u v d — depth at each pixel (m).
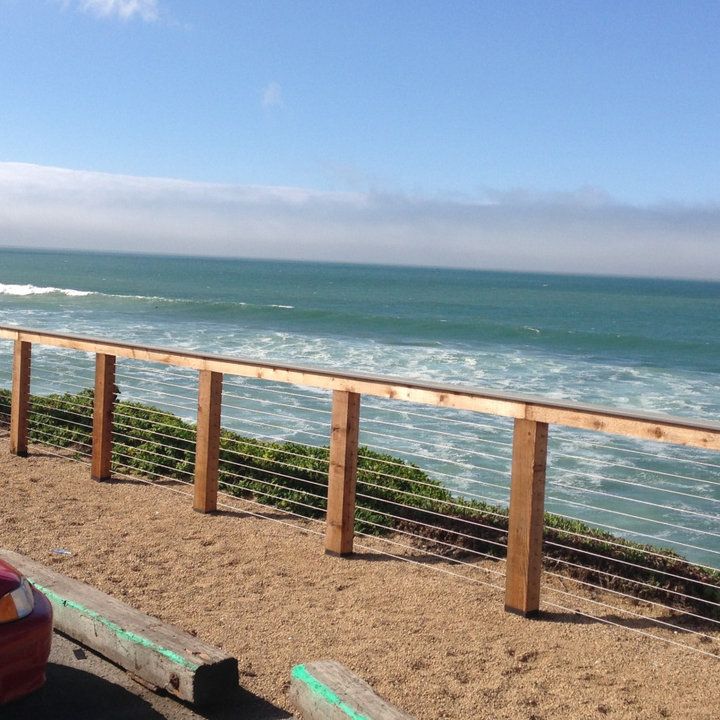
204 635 4.67
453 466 14.30
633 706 3.96
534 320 67.00
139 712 3.84
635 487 14.13
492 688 4.10
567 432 18.52
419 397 5.46
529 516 4.96
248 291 99.69
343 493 5.97
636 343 46.00
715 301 111.19
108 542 6.22
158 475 8.05
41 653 3.51
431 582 5.57
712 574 5.78
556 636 4.76
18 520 6.67
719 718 3.87
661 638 4.79
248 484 7.73
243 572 5.68
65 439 9.33
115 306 59.38
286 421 17.28
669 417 4.45
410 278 179.75
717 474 15.09
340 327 49.53
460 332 48.75
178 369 24.47
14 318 47.69
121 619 4.27
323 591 5.37
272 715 3.84
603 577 5.73
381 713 3.39
